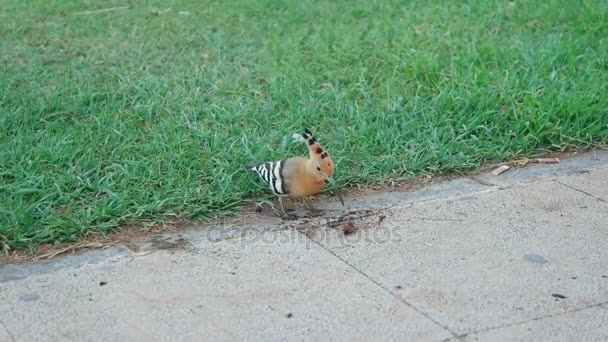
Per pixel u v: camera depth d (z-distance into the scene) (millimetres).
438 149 11703
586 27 15680
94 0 18078
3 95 12977
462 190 10969
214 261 9305
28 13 17188
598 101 12898
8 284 8828
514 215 10305
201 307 8469
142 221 10055
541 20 16188
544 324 8195
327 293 8719
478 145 11922
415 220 10203
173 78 13945
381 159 11445
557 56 14398
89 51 15156
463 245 9633
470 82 13391
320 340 7980
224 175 10891
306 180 10055
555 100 12766
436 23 16125
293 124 12320
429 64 13961
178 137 11797
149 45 15469
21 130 11961
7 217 9797
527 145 12016
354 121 12523
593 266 9188
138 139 11922
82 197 10461
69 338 7980
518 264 9234
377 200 10711
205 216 10250
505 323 8219
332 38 15594
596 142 12289
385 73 14031
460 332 8086
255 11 17250
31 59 14711
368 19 16719
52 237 9656
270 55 14906
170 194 10508
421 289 8789
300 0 17891
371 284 8875
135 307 8469
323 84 13742
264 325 8195
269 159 11367
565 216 10273
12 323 8180
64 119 12500
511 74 13703
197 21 16781
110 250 9531
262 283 8891
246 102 13086
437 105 12789
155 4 17828
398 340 7973
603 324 8188
